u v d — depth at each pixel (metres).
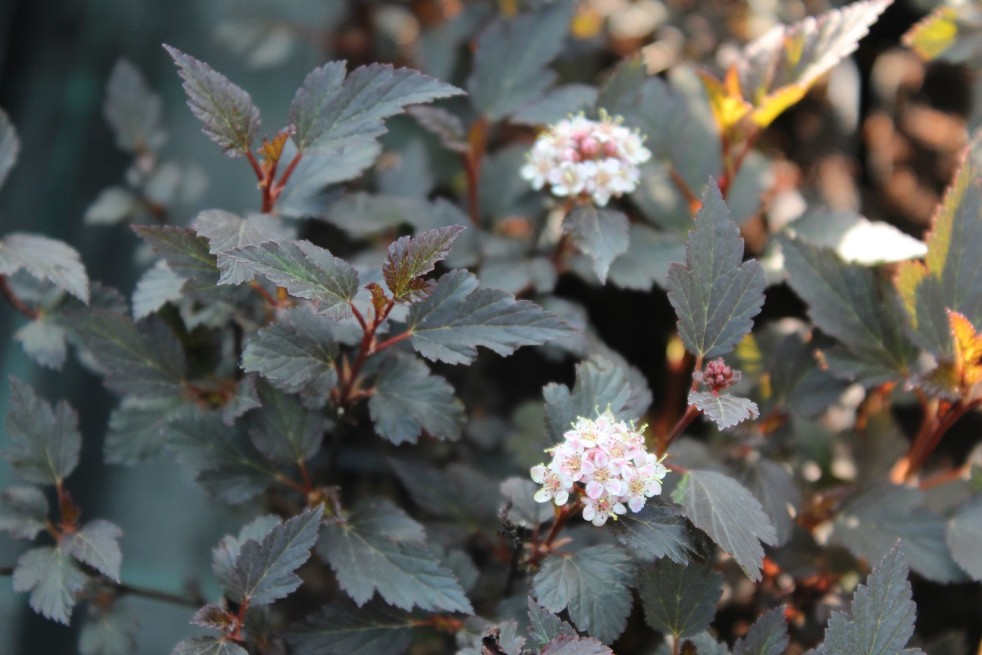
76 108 0.88
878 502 0.72
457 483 0.75
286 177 0.70
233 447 0.70
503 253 0.77
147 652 0.76
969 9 0.80
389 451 0.81
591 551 0.67
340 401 0.70
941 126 0.90
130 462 0.73
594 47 0.87
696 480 0.67
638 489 0.65
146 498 0.80
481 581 0.72
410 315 0.67
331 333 0.69
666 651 0.68
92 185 0.86
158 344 0.71
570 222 0.72
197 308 0.73
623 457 0.65
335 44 0.90
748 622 0.75
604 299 0.85
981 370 0.70
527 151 0.81
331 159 0.73
